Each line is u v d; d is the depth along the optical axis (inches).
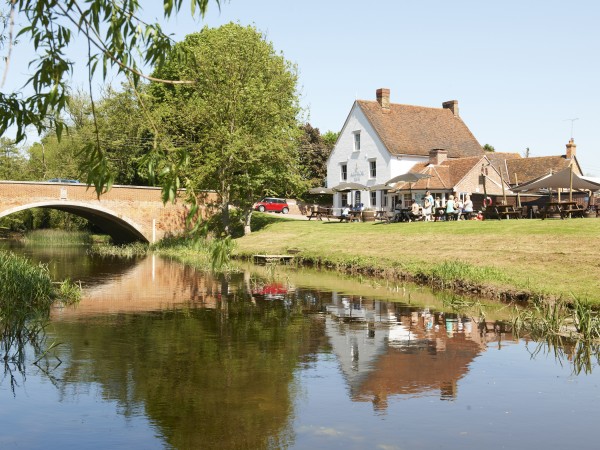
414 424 254.1
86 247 1657.2
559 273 634.2
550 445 231.6
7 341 410.3
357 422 256.5
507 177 1847.9
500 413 268.7
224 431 245.0
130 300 618.2
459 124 2055.9
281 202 2234.3
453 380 322.7
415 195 1673.2
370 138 1871.3
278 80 1456.7
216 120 1405.0
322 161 2532.0
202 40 1676.9
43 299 583.2
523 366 351.6
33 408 273.3
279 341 419.2
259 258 1106.7
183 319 505.7
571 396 293.7
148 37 178.4
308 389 304.5
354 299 622.2
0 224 2479.1
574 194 1472.7
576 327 442.9
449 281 697.6
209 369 341.7
